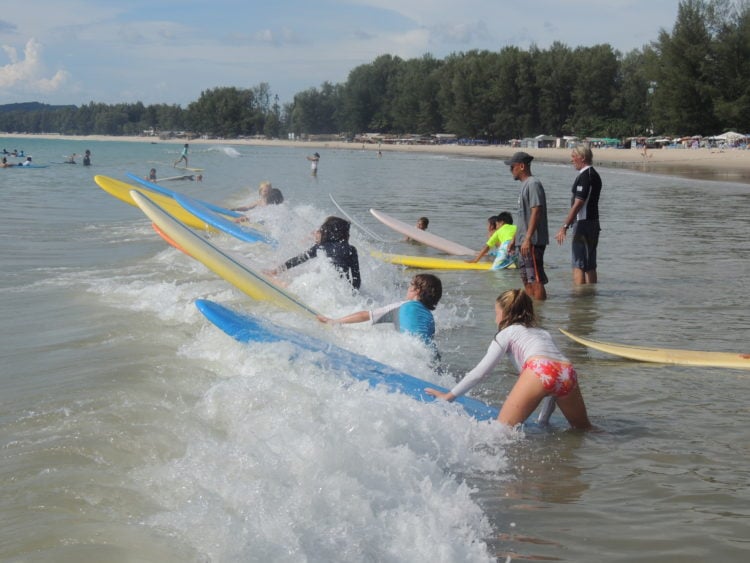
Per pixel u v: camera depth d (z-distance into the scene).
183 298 8.11
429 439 4.50
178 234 7.98
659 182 36.41
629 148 91.94
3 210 19.36
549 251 13.86
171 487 3.62
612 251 13.62
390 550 3.19
